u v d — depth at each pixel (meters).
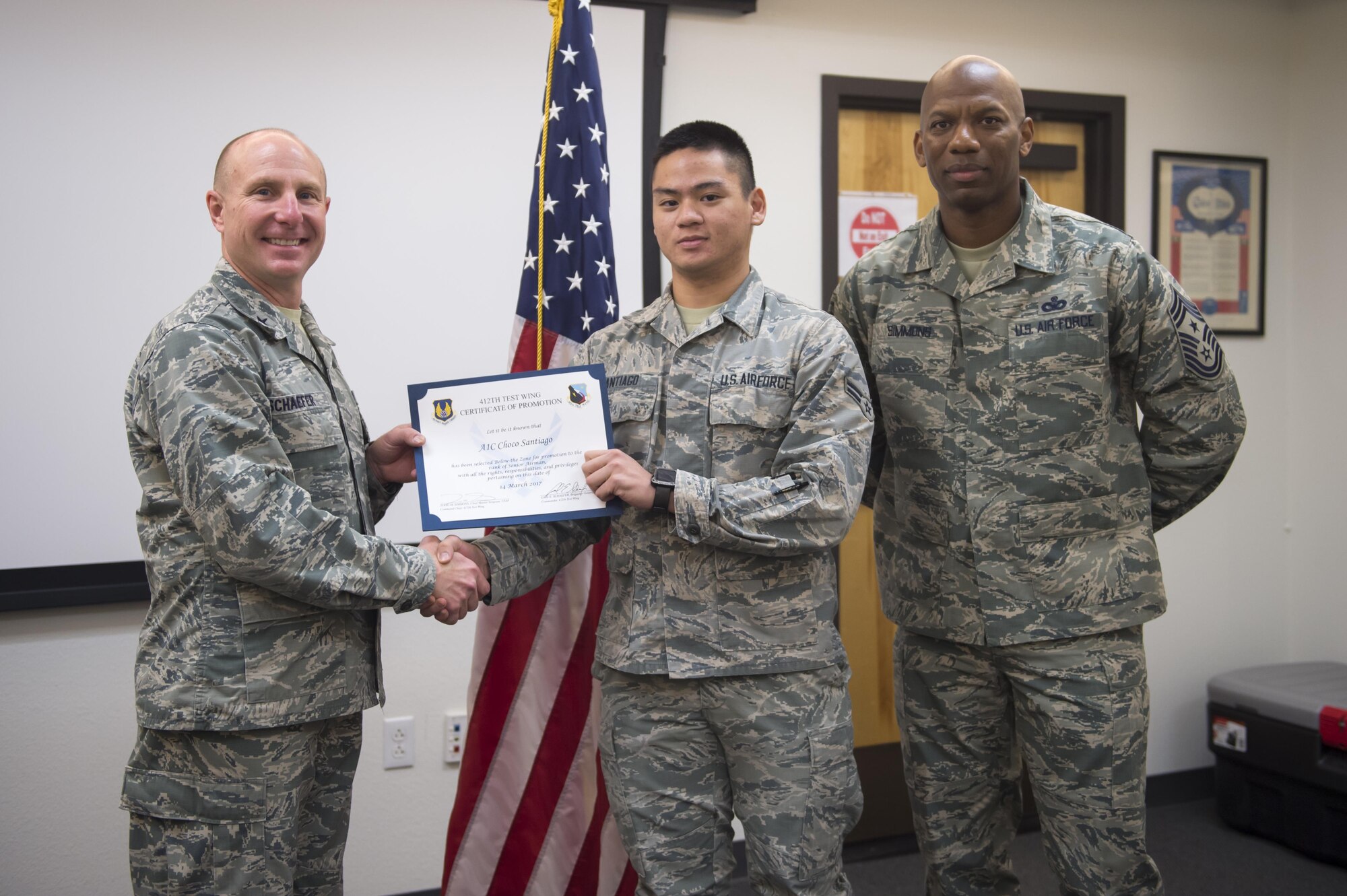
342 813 1.54
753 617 1.48
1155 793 2.93
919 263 1.75
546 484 1.53
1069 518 1.67
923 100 1.69
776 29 2.55
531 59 2.35
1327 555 2.94
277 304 1.51
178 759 1.36
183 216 2.16
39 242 2.07
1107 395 1.68
